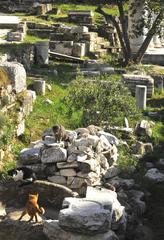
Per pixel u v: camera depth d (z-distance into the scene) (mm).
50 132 15484
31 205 11992
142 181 15609
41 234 11523
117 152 16359
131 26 31469
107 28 35531
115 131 18812
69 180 14047
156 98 24391
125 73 26531
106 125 18969
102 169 14922
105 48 33438
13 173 13664
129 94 21141
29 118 19078
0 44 27891
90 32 34281
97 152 14797
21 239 11414
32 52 27375
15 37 31547
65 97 20828
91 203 11508
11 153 16641
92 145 14648
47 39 33656
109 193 12461
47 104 20609
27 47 26875
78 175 14000
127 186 14797
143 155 17953
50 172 14203
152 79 24438
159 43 35750
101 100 19000
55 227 11227
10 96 18047
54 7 40688
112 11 39562
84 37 33000
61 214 11008
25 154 14406
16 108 18078
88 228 10891
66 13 39719
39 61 27828
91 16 37188
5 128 16609
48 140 14820
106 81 19688
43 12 39188
